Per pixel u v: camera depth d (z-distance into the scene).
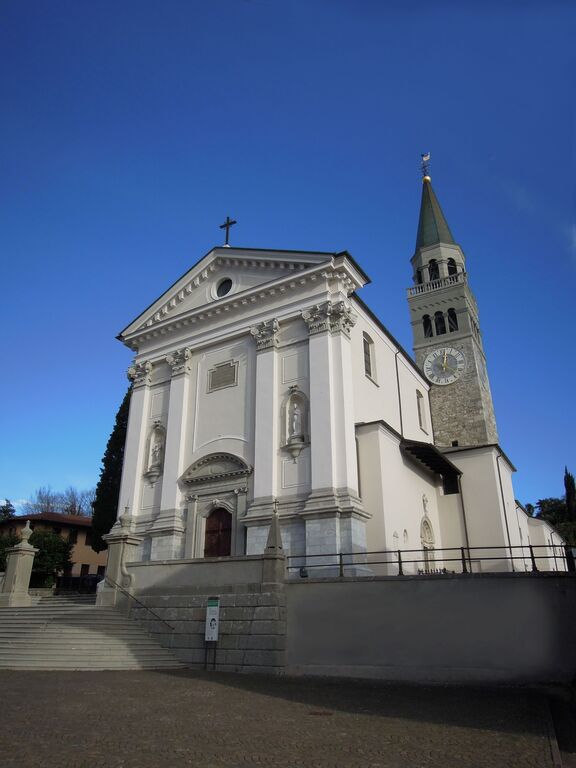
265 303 29.62
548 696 13.62
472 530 31.52
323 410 25.50
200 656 18.80
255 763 7.85
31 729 9.58
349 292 28.42
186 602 19.75
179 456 29.52
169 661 18.89
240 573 19.23
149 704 11.95
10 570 26.52
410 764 7.83
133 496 30.31
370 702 12.71
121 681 15.20
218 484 27.66
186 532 27.83
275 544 19.19
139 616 20.45
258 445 26.72
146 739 9.04
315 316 27.39
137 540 22.78
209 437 29.14
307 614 18.12
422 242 48.88
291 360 27.86
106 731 9.51
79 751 8.28
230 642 18.45
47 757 7.95
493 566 30.34
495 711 11.61
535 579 15.91
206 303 31.61
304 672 17.45
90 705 11.71
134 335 33.78
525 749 8.57
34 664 17.75
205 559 20.06
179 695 13.18
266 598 18.41
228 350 30.44
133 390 33.12
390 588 17.34
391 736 9.41
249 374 29.05
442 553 31.66
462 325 43.41
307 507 23.92
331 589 18.05
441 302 44.91
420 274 48.25
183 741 8.96
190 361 31.80
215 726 10.04
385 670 16.61
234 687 14.69
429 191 51.16
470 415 40.66
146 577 21.05
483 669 15.69
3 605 25.36
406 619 16.89
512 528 33.16
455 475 32.88
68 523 60.06
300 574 22.66
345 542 23.11
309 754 8.32
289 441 26.11
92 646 18.62
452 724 10.34
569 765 7.76
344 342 26.70
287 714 11.21
